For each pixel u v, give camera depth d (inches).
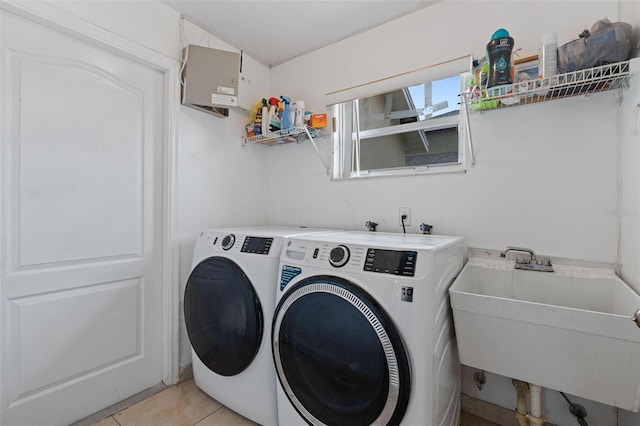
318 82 87.7
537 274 53.8
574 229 53.7
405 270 40.3
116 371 63.9
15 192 51.4
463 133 65.7
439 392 41.9
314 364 46.4
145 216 68.8
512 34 59.4
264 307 53.1
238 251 58.2
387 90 70.0
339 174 84.5
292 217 92.7
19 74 51.6
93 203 60.6
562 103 54.8
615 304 46.7
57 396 55.8
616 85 49.0
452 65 60.1
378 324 39.8
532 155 57.5
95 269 60.9
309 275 47.6
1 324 50.0
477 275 59.4
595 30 44.9
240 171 88.8
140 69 67.7
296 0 68.2
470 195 63.9
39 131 53.7
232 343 56.3
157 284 70.9
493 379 60.6
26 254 52.5
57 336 56.0
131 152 66.4
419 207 70.2
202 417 59.6
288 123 81.9
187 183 74.4
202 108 76.1
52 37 55.1
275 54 91.1
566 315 36.6
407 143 74.3
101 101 61.6
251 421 58.2
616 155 50.4
